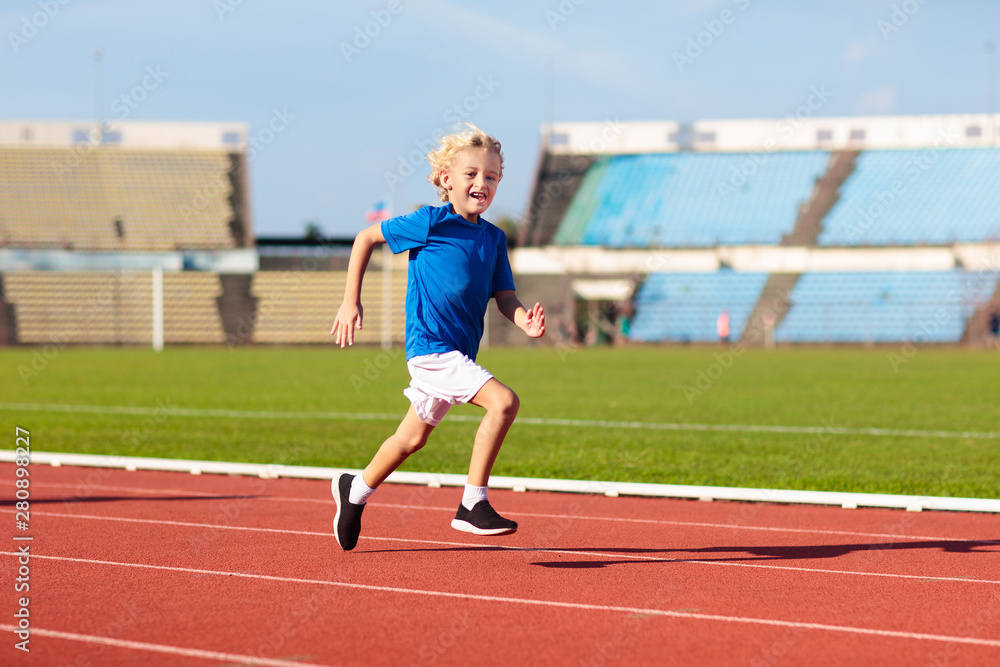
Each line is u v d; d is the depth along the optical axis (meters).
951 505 5.64
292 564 4.11
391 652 2.90
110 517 5.28
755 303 38.69
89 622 3.20
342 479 4.21
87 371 20.33
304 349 35.03
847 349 34.31
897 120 44.06
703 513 5.58
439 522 5.21
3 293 38.94
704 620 3.27
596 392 14.83
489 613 3.34
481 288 3.92
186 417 11.20
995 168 42.12
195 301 39.72
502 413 3.81
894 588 3.75
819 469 7.19
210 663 2.79
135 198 43.22
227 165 45.09
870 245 38.94
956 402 12.98
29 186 43.06
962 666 2.80
